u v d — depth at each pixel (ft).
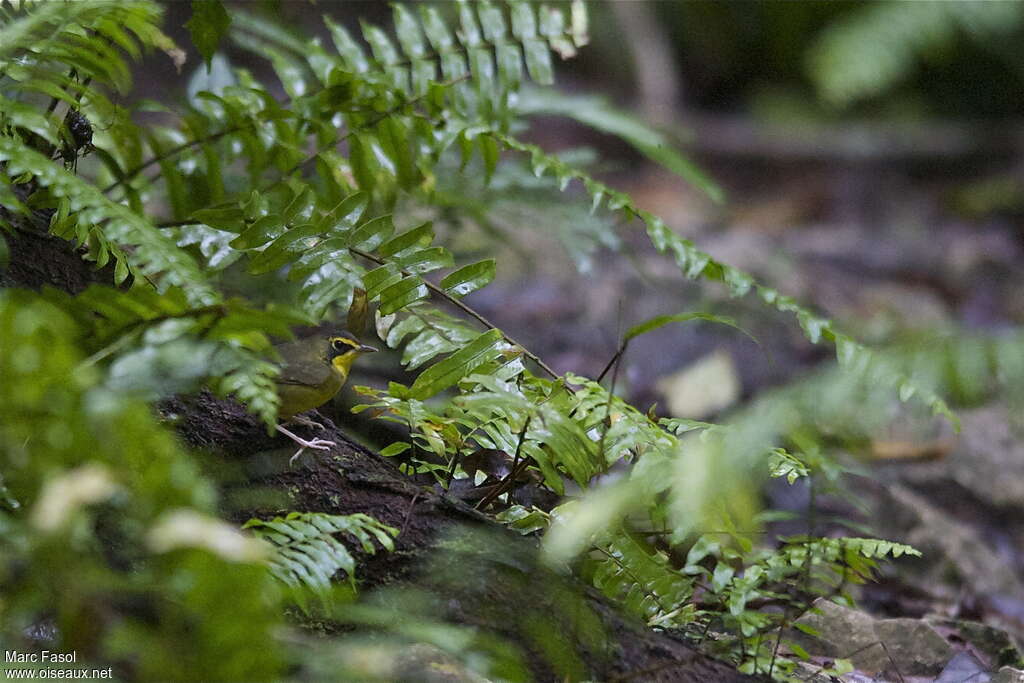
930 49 65.05
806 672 16.44
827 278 50.57
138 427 10.16
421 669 13.03
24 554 10.28
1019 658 20.21
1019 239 58.44
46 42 17.29
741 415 12.66
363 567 14.76
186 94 27.94
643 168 64.28
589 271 29.76
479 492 17.07
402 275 17.08
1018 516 30.50
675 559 16.93
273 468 15.62
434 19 22.43
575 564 15.10
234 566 9.37
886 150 66.13
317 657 10.94
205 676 9.82
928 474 31.63
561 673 13.58
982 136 67.46
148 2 18.08
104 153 20.61
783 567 15.25
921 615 24.81
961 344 11.60
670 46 71.72
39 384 10.20
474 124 21.33
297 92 22.62
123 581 10.16
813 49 65.05
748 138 66.44
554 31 22.53
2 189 15.03
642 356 39.34
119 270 15.81
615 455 15.25
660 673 14.10
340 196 21.68
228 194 22.27
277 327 12.03
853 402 11.78
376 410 20.84
